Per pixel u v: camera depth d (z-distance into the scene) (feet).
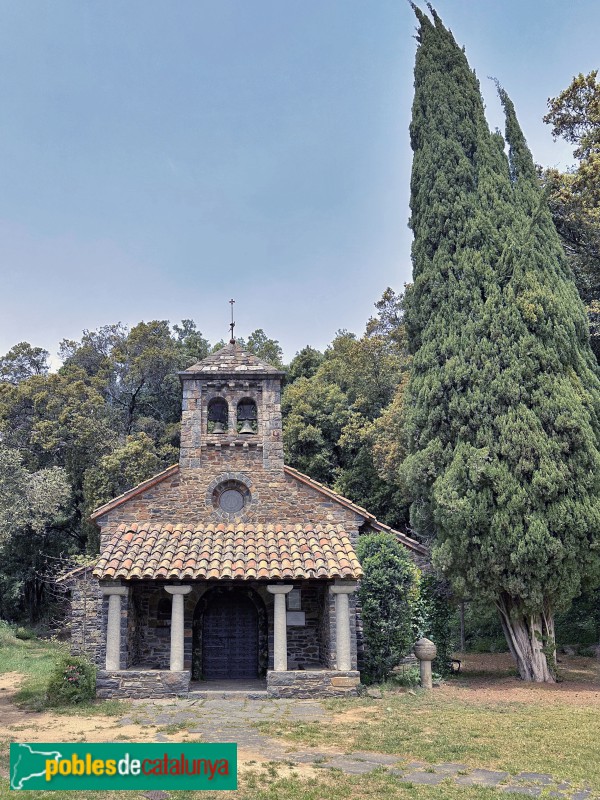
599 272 79.56
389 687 52.06
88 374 155.33
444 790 26.35
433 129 67.41
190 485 60.18
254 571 52.03
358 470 109.09
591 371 59.41
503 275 59.57
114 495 113.39
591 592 63.10
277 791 26.48
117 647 50.65
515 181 65.77
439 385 58.65
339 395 122.11
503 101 68.49
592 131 78.69
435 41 71.05
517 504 52.19
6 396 132.36
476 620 88.02
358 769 29.66
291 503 60.18
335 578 51.78
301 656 58.34
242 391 62.64
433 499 57.31
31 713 44.21
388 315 131.03
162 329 155.33
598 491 53.26
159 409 150.20
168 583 51.88
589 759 30.76
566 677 56.90
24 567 116.67
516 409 54.54
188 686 50.01
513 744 33.60
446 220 63.67
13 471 80.23
